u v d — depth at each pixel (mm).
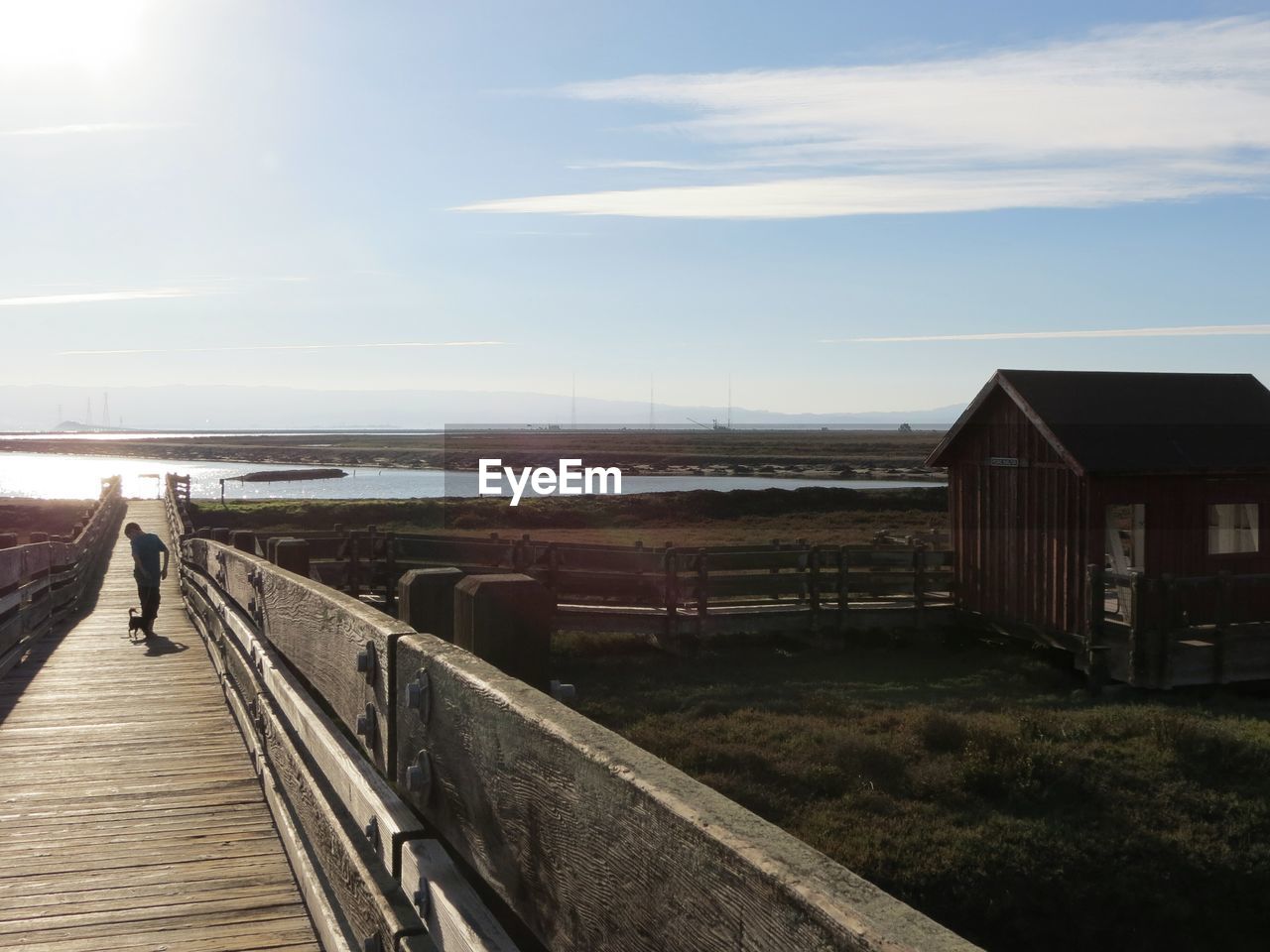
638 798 1362
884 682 14164
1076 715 11805
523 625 2889
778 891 1040
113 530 32094
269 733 5375
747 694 12906
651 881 1324
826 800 8984
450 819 2289
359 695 3299
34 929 4008
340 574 17078
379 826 2826
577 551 16484
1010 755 9742
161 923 4059
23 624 11547
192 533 17359
